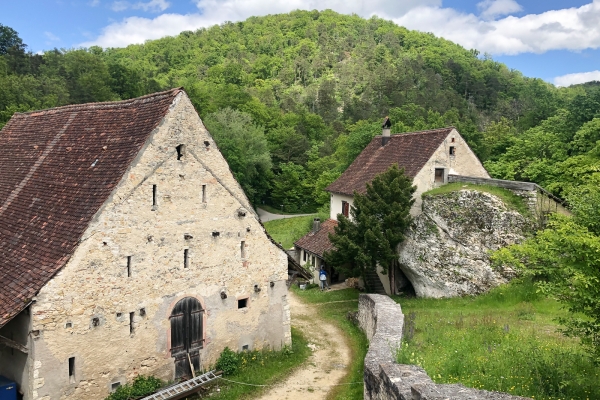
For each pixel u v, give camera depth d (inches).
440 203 1013.2
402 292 1073.5
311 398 601.3
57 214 602.2
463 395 339.9
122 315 573.0
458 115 3070.9
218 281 668.1
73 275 529.3
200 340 650.8
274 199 2502.5
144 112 648.4
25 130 849.5
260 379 651.5
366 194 1026.1
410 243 1011.9
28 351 508.7
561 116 1550.2
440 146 1084.5
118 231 565.9
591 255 359.9
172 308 619.2
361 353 747.4
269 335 732.0
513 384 415.5
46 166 714.2
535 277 854.5
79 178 633.0
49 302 511.2
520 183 954.7
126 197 572.1
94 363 550.6
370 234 933.2
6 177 759.7
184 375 633.6
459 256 954.7
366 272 1056.8
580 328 436.5
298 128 3058.6
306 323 909.8
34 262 551.8
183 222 627.2
